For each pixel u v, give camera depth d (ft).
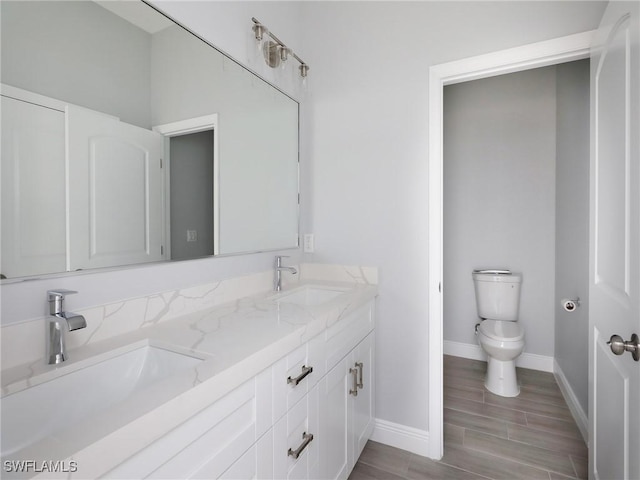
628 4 3.12
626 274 3.14
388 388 6.07
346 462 4.78
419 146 5.73
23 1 2.68
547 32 4.88
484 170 9.48
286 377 3.27
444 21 5.52
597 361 4.16
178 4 4.01
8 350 2.53
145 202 3.68
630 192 3.05
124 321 3.34
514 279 8.77
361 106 6.18
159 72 3.83
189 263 4.18
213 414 2.40
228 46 4.79
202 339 3.12
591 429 4.45
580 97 6.70
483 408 7.16
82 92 3.09
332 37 6.43
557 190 8.46
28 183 2.71
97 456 1.64
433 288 5.67
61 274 2.89
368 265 6.19
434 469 5.38
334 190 6.46
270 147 5.76
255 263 5.38
